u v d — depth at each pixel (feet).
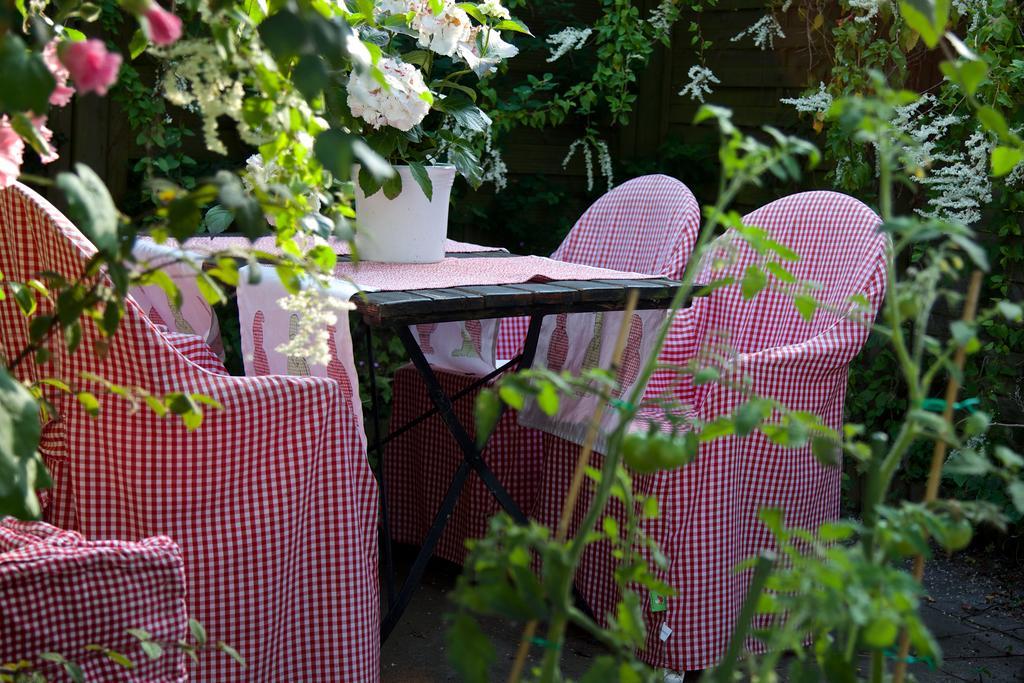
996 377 11.68
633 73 16.08
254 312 8.37
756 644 8.98
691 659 8.74
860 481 12.85
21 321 7.00
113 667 5.35
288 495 6.97
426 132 9.27
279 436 6.91
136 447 6.74
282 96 4.34
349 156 3.98
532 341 8.66
